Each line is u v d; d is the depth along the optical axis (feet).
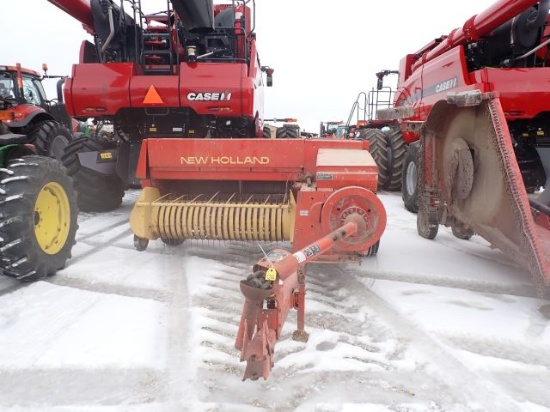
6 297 10.42
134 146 19.15
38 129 26.09
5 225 10.59
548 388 7.27
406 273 12.60
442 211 14.76
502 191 10.68
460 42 20.44
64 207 12.52
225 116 18.99
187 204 12.96
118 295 10.61
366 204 10.45
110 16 18.76
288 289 7.49
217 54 21.24
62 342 8.35
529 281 12.08
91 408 6.63
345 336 8.86
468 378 7.49
